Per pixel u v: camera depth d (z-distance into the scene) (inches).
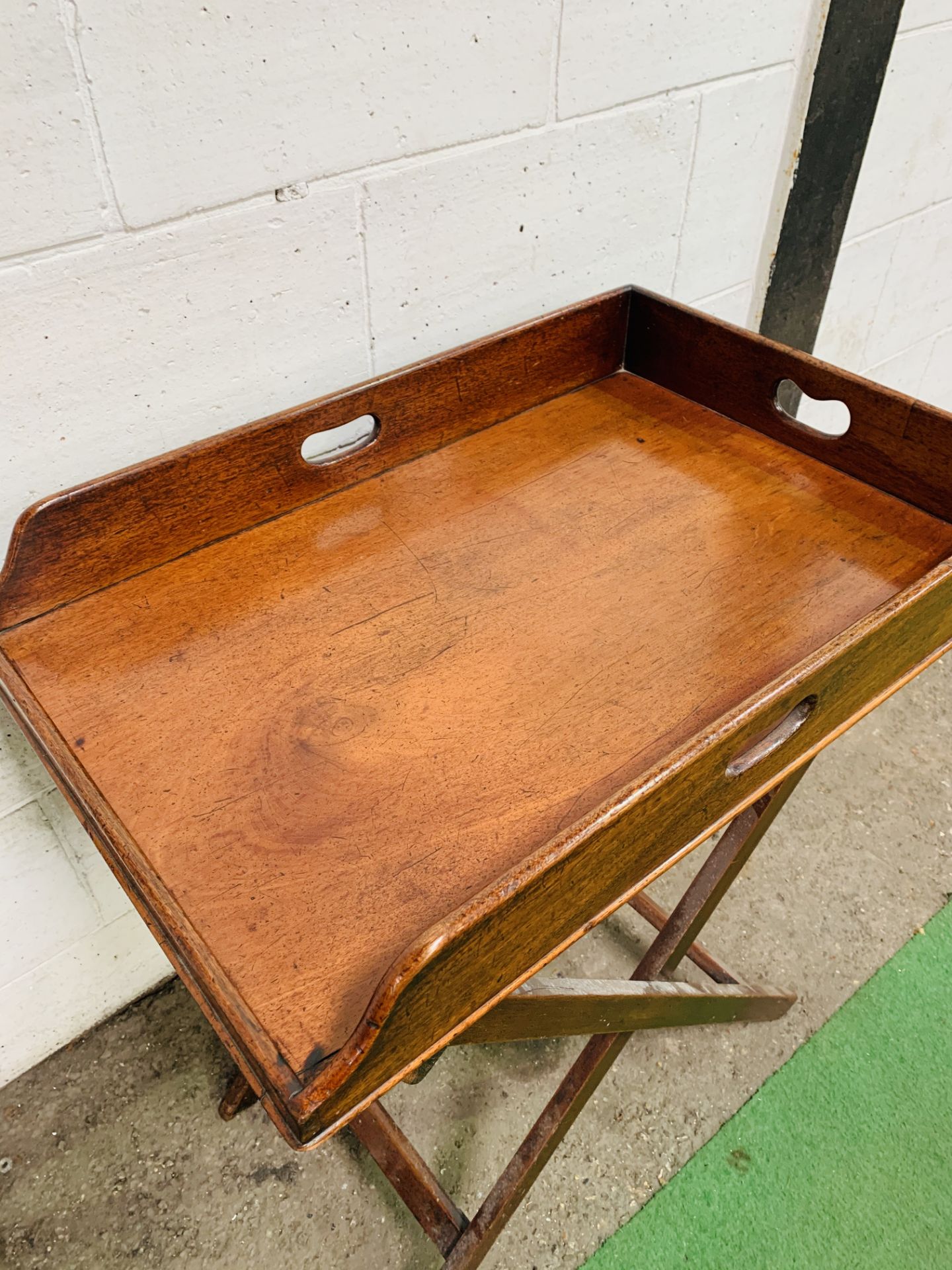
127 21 31.8
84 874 50.6
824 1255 48.7
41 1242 49.7
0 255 33.4
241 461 39.1
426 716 32.6
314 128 38.1
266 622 36.5
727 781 29.8
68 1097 55.5
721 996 49.0
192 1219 50.6
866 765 73.0
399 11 37.7
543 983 33.8
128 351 38.2
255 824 29.3
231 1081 56.2
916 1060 56.6
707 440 46.6
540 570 38.8
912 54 62.4
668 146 51.8
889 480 42.3
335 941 26.3
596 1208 50.6
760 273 64.0
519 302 51.0
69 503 35.0
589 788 30.1
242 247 38.9
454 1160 52.6
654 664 34.4
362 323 45.0
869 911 64.1
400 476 44.3
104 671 34.4
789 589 37.5
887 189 69.7
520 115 44.4
